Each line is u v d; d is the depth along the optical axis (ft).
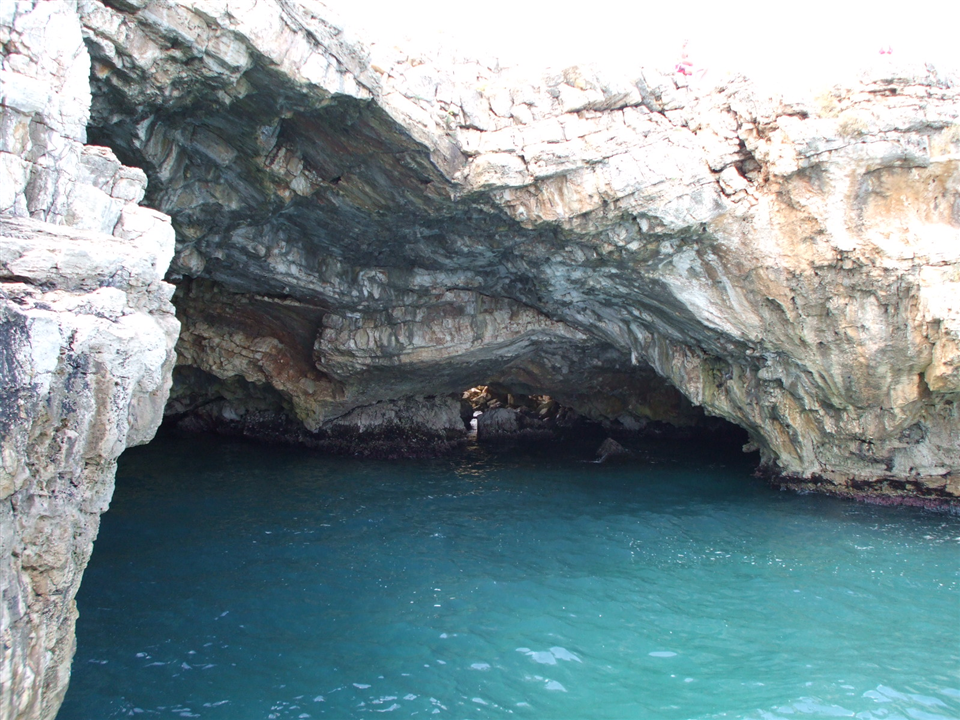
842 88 37.68
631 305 50.52
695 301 45.32
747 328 45.37
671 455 65.57
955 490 45.09
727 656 27.09
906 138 37.55
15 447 15.12
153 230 20.84
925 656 26.99
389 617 30.22
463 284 52.65
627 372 71.20
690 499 49.55
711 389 52.26
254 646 27.48
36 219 18.17
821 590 33.19
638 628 29.37
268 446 65.46
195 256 43.45
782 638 28.50
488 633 28.89
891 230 39.14
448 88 35.76
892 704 23.72
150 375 18.44
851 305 41.14
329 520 43.68
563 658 26.86
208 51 26.86
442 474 57.26
